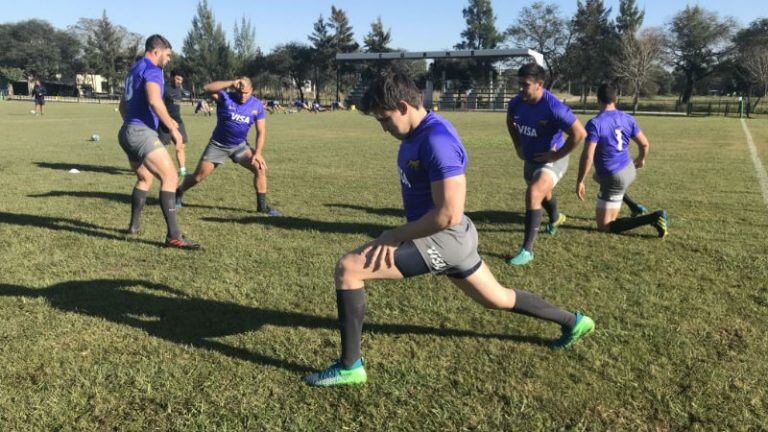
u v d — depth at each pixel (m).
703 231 6.03
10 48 85.94
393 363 3.13
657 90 73.12
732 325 3.61
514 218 6.77
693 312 3.81
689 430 2.54
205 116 34.59
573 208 7.38
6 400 2.72
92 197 7.75
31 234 5.69
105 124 24.11
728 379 2.95
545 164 5.23
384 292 4.17
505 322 3.66
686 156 13.20
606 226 6.03
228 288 4.25
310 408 2.71
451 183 2.46
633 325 3.62
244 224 6.34
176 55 80.38
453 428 2.56
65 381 2.91
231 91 6.75
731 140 17.59
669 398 2.77
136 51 81.88
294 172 10.59
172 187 5.32
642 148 6.22
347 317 2.82
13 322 3.58
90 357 3.16
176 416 2.63
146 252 5.17
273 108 49.28
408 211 2.84
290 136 19.75
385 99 2.50
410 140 2.62
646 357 3.18
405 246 2.75
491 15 81.56
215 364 3.10
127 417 2.63
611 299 4.07
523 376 2.99
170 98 10.25
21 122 25.28
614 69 58.06
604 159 5.78
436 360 3.16
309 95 88.31
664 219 5.59
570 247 5.44
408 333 3.51
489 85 57.38
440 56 48.69
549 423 2.58
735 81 66.69
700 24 61.19
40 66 86.25
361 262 2.77
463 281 2.95
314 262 4.93
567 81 69.56
